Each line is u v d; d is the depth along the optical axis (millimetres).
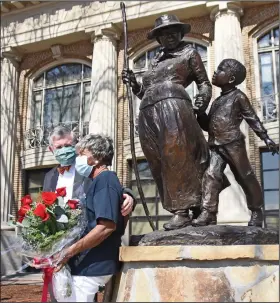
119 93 16641
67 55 18453
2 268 14914
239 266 3057
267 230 3480
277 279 3006
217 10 15102
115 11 16656
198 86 4059
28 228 2932
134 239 3670
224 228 3367
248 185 3887
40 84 19109
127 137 16047
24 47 18797
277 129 14016
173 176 3668
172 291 3084
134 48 16938
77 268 2975
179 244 3291
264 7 15312
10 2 18375
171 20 4031
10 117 18266
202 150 3807
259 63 15258
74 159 3551
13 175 18047
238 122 3865
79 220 2982
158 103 3805
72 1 17750
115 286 3359
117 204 2967
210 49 15711
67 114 18234
